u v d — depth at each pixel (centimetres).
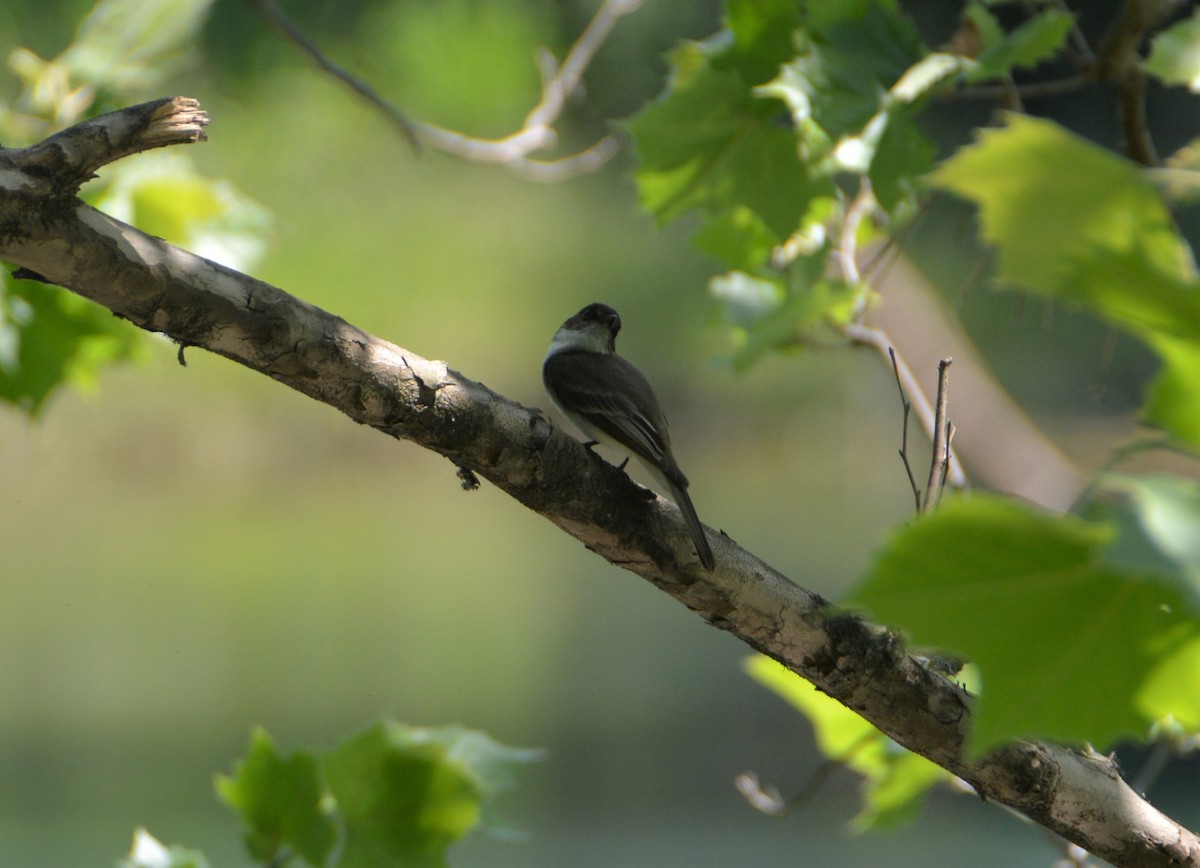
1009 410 829
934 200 694
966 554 128
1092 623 129
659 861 1388
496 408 497
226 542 3228
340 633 2302
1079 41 663
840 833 1519
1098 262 121
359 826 537
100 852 1292
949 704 509
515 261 3991
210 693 1883
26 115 724
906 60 519
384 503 3909
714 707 1925
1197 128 2030
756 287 835
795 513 3356
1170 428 129
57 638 2256
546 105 1130
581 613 2612
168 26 729
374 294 3784
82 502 3575
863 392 4197
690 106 567
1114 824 486
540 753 553
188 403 3688
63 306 685
